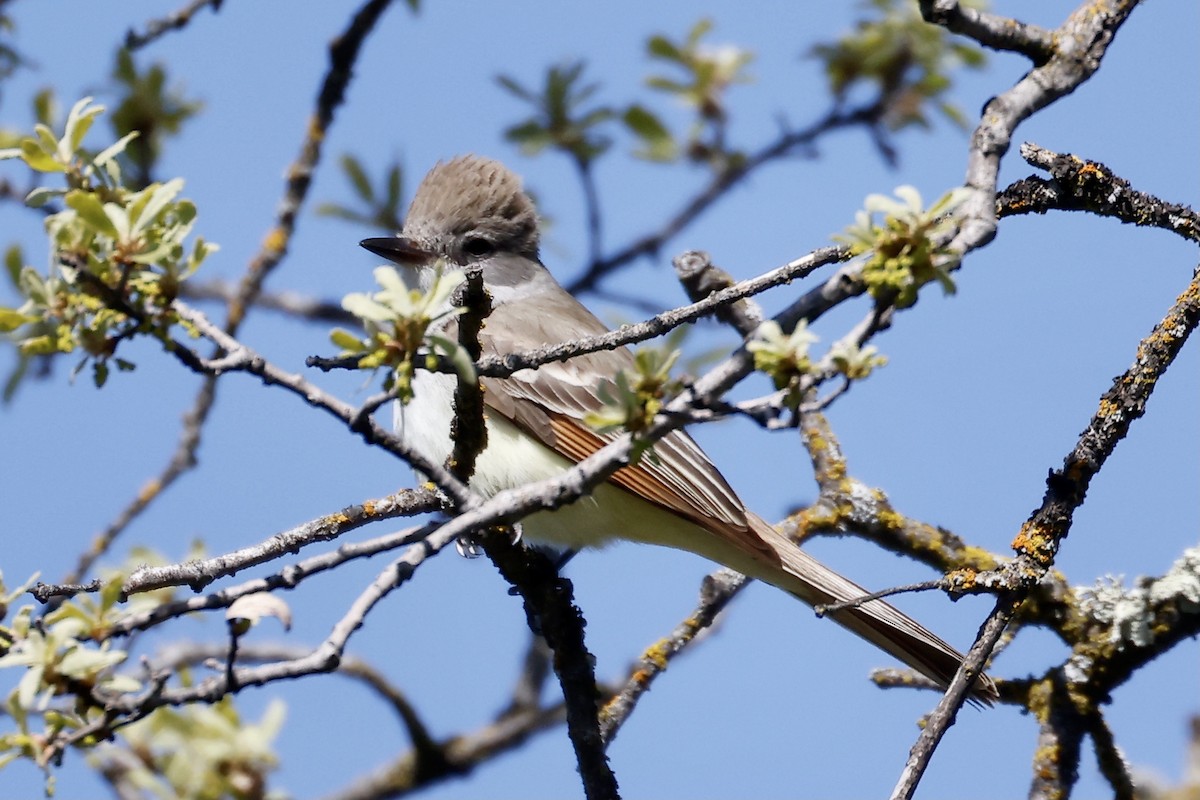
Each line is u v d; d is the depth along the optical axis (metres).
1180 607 9.67
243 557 8.08
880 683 9.98
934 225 5.85
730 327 11.98
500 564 8.76
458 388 7.32
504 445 11.93
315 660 6.05
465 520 6.48
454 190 13.44
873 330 5.89
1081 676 9.81
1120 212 8.43
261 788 10.00
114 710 5.79
